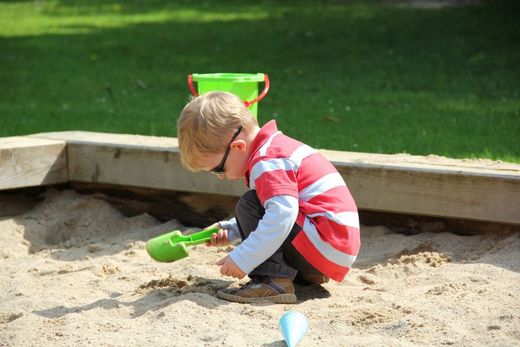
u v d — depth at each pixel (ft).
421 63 96.07
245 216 30.94
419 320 27.48
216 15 151.12
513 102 71.92
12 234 42.80
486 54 99.71
